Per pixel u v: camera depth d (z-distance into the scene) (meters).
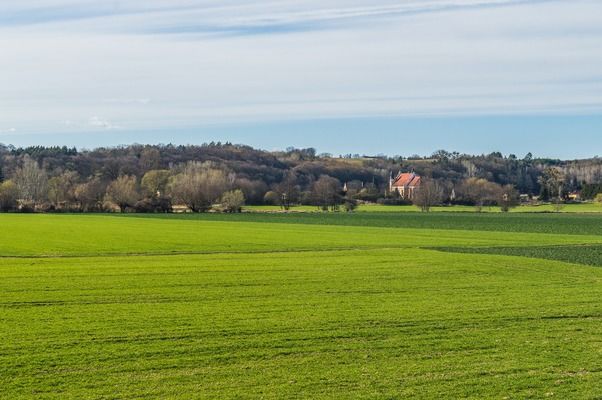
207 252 71.50
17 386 22.95
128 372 24.59
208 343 28.83
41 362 25.73
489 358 26.72
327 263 60.34
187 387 22.91
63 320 33.56
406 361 26.25
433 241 89.19
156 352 27.31
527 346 28.64
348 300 40.16
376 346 28.53
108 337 29.83
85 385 23.08
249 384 23.28
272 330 31.38
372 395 22.22
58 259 62.97
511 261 63.25
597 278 51.41
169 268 55.78
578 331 31.62
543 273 54.34
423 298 41.09
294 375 24.34
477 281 49.22
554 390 22.81
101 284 46.19
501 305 38.47
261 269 55.47
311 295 42.09
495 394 22.42
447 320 33.94
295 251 73.38
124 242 83.50
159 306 37.78
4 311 36.00
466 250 76.56
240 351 27.58
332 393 22.41
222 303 38.91
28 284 45.94
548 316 35.09
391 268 56.84
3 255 67.38
